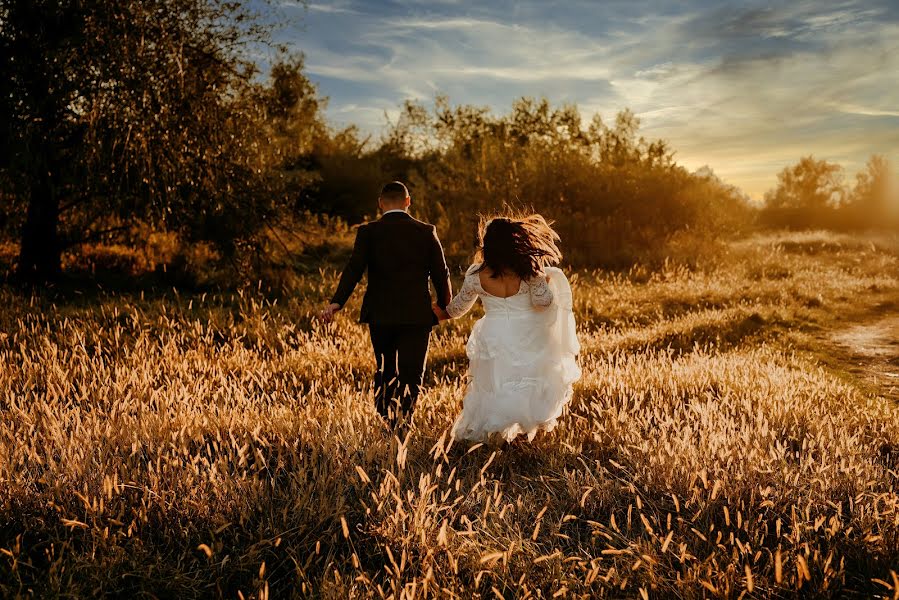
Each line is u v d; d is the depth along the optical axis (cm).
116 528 289
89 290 1040
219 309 888
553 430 424
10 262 1124
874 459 399
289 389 553
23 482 306
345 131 3219
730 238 2548
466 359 728
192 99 1015
